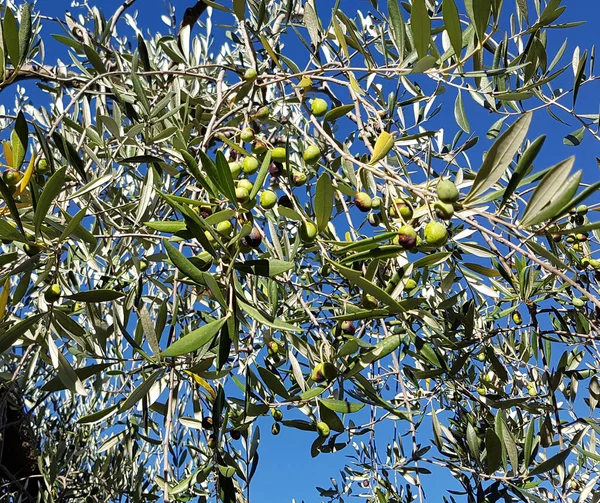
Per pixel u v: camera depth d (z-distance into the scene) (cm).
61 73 96
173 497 68
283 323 47
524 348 104
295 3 105
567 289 98
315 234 52
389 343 64
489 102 86
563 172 43
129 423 86
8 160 55
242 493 78
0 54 57
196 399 80
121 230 73
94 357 65
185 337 44
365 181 67
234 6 72
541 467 67
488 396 92
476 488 81
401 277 62
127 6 104
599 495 76
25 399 130
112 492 131
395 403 109
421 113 105
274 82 70
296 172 66
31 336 66
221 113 88
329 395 83
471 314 81
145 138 77
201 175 47
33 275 107
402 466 103
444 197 47
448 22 53
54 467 121
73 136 86
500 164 46
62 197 75
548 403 84
